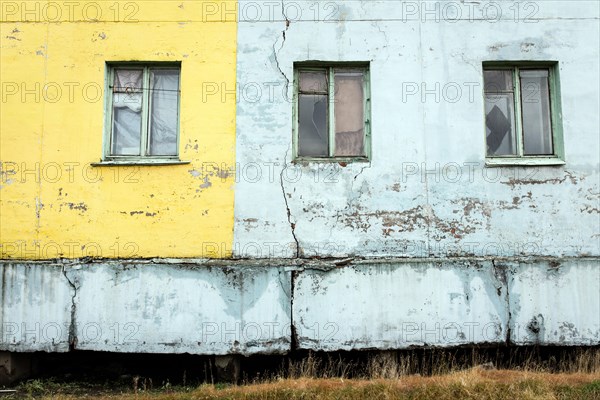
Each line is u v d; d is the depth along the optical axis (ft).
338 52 23.31
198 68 23.12
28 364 22.52
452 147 22.98
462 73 23.32
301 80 23.84
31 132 22.75
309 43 23.32
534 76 23.97
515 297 21.85
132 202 22.44
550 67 23.97
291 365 21.16
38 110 22.86
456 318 21.70
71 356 23.71
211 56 23.17
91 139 22.79
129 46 23.18
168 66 23.71
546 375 19.75
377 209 22.62
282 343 21.43
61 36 23.21
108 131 23.34
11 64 23.04
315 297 21.72
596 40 23.54
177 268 21.79
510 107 23.85
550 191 22.82
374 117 23.04
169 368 23.20
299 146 23.47
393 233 22.50
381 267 21.90
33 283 21.75
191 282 21.72
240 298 21.63
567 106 23.25
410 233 22.50
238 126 22.88
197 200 22.48
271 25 23.36
